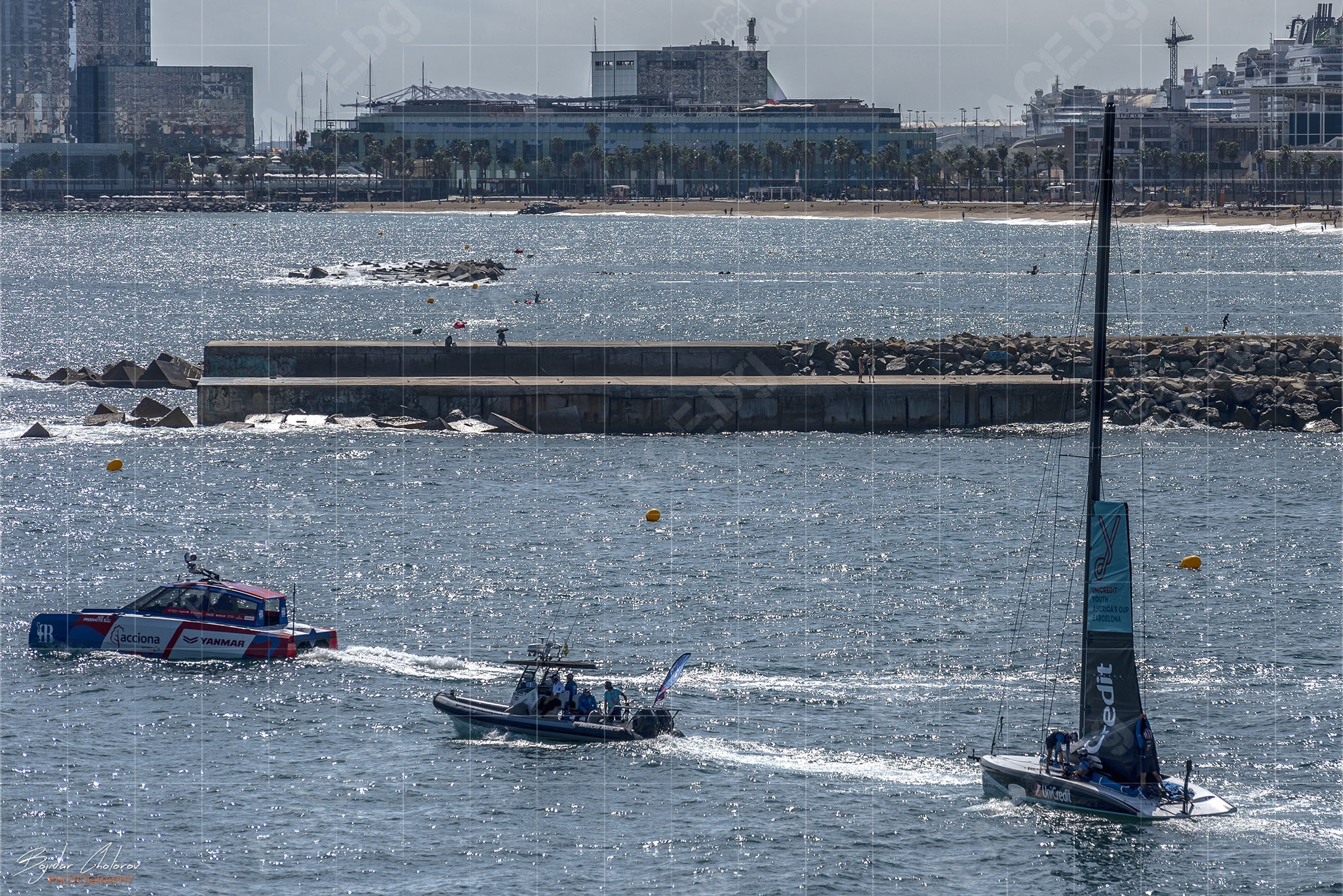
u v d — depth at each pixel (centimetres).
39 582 19988
